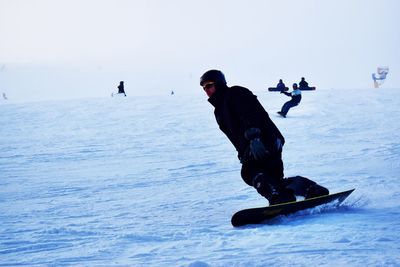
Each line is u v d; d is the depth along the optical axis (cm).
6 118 6347
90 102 8169
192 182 2070
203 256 890
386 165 2209
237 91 1256
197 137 4084
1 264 932
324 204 1255
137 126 5078
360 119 4747
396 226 1038
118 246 1030
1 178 2478
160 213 1444
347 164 2311
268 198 1229
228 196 1694
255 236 1033
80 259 935
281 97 7681
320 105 6228
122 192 1912
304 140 3488
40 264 916
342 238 952
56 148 3759
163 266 838
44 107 7588
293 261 818
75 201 1762
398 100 6569
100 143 3962
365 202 1363
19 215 1525
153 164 2744
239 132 1262
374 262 780
